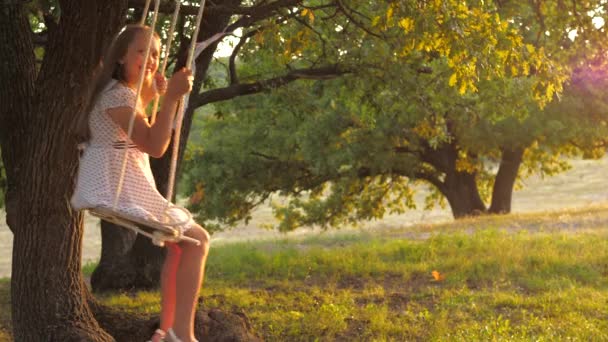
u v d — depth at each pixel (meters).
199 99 12.34
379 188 34.06
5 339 9.53
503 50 8.06
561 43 11.30
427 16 7.70
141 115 3.82
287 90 15.12
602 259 14.48
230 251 18.08
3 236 53.72
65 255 7.29
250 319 10.05
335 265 14.80
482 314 10.45
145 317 8.39
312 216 32.97
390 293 12.14
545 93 8.55
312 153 28.95
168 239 3.65
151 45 3.92
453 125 28.48
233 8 8.57
